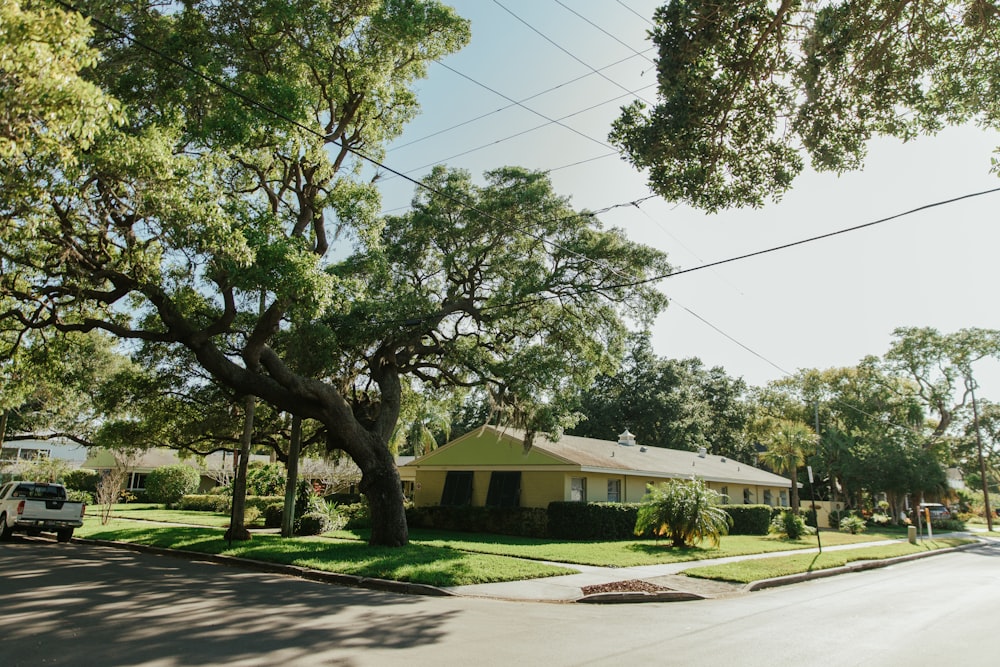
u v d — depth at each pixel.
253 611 9.58
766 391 52.72
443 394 26.08
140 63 13.01
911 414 49.25
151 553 18.75
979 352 50.19
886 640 8.76
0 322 16.06
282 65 14.59
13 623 8.24
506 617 10.05
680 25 9.91
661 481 32.50
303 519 24.33
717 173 11.47
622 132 11.22
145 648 7.16
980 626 9.98
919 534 35.53
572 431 56.91
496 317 20.02
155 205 11.07
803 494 50.47
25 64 7.34
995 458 60.56
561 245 19.16
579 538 24.67
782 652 7.84
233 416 21.69
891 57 10.43
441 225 19.72
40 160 9.45
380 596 11.77
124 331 14.94
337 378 20.22
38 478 38.03
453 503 30.80
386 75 16.39
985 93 10.59
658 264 19.06
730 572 15.78
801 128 10.80
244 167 15.95
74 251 12.01
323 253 17.55
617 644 8.12
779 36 10.11
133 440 21.44
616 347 20.98
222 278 13.80
